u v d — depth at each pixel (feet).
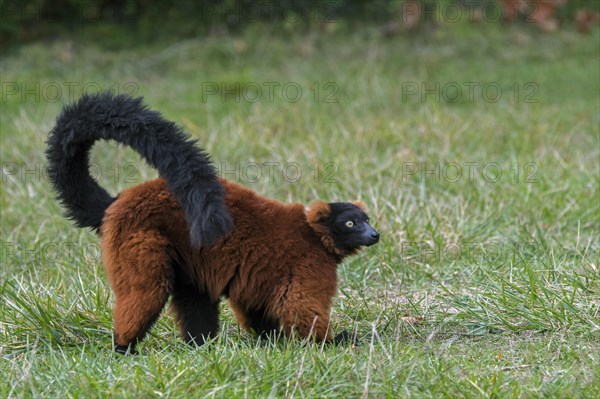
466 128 55.06
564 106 63.72
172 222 28.50
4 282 35.32
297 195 44.47
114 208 28.73
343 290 35.47
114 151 52.08
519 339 29.94
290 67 70.85
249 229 28.89
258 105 60.29
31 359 27.35
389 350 27.63
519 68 72.54
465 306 32.37
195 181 27.48
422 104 61.52
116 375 25.62
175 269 29.07
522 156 50.65
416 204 42.78
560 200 43.24
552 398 24.14
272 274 28.91
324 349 28.84
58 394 24.44
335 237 29.63
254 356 26.37
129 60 71.87
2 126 57.98
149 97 64.39
